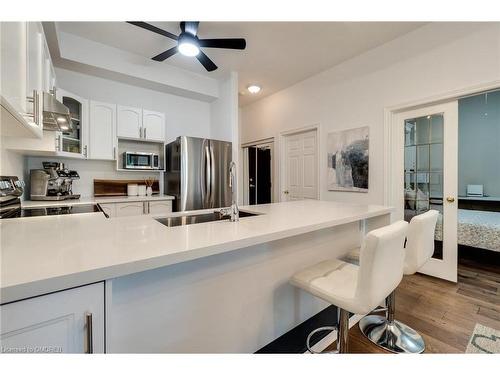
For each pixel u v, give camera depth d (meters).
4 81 0.93
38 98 1.24
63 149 2.72
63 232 1.05
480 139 4.08
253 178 5.02
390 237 1.02
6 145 1.90
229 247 0.92
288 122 4.26
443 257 2.55
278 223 1.29
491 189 3.98
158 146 3.67
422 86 2.60
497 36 2.12
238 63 3.42
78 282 0.60
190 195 3.24
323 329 1.55
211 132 4.21
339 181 3.45
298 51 3.09
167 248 0.82
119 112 3.13
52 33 2.28
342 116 3.41
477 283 2.45
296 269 1.60
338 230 1.94
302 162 4.13
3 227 1.16
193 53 2.50
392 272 1.12
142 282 0.95
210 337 1.16
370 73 3.07
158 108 3.73
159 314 1.00
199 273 1.11
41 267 0.62
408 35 2.70
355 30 2.64
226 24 2.50
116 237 0.97
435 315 1.87
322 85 3.68
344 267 1.45
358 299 1.02
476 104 4.11
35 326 0.56
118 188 3.39
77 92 3.07
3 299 0.52
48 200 2.56
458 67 2.35
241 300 1.29
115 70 3.03
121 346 0.91
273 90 4.39
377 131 3.02
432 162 2.62
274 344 1.46
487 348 1.49
